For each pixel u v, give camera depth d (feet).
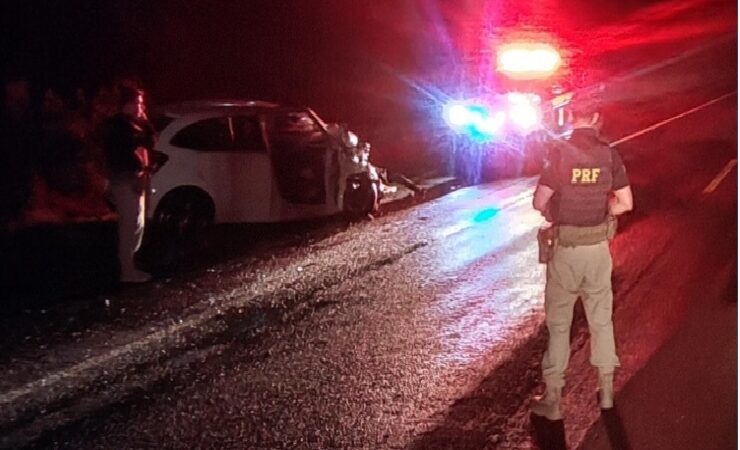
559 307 19.22
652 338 24.84
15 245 37.27
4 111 40.78
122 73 64.69
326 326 26.66
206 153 37.09
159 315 28.19
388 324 26.73
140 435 19.40
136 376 22.94
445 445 18.43
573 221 18.85
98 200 42.68
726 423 19.15
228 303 29.32
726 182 51.49
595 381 21.75
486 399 20.84
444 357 23.75
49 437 19.43
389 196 49.19
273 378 22.52
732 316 26.68
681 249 35.63
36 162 41.50
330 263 34.47
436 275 32.42
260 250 36.83
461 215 44.04
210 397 21.40
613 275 31.81
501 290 30.35
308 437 18.99
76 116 43.62
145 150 31.81
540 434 18.84
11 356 24.59
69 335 26.40
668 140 70.74
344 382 22.11
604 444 18.26
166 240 36.32
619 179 18.93
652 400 20.47
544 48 57.26
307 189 40.14
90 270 33.96
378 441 18.70
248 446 18.67
